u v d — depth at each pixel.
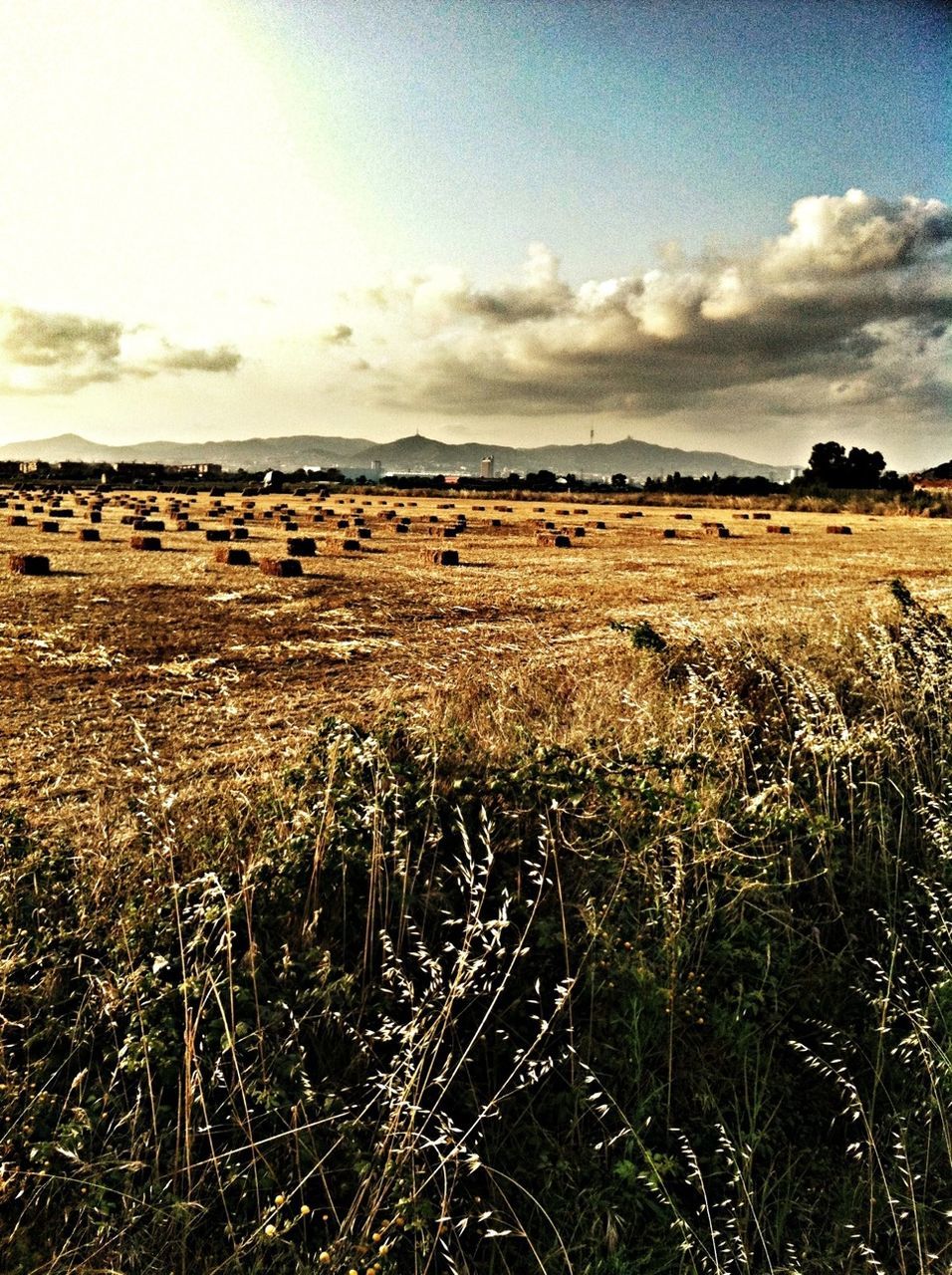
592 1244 2.50
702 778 4.76
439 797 3.99
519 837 3.93
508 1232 2.17
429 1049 2.95
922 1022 3.03
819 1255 2.52
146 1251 2.28
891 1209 2.47
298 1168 2.45
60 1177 2.29
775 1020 3.31
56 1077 2.72
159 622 13.70
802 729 5.07
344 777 4.08
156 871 3.42
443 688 8.66
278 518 44.34
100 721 8.16
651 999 3.14
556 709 6.81
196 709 8.69
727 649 7.43
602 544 32.41
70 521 39.22
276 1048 2.80
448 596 17.56
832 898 4.08
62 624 13.16
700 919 3.54
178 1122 2.51
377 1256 2.25
